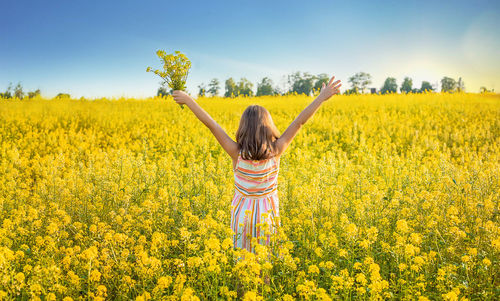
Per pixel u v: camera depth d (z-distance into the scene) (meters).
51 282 2.68
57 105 17.83
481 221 3.76
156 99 22.67
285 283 2.98
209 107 18.75
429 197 4.19
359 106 17.69
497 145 9.33
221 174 5.79
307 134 12.01
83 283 2.94
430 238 3.62
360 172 6.66
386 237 3.64
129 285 2.81
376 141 10.35
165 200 4.35
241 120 2.78
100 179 5.71
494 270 3.02
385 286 2.53
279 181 5.07
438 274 2.83
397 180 5.84
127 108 17.61
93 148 9.65
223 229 3.29
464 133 10.74
